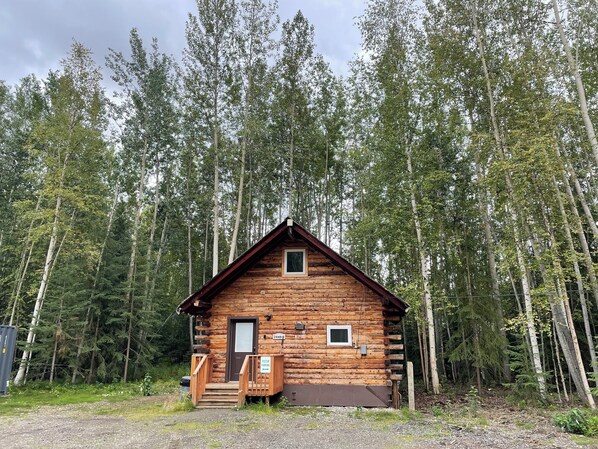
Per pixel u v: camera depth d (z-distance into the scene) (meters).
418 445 7.80
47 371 19.62
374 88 19.52
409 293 16.92
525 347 14.41
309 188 30.42
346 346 12.73
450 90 17.38
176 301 29.69
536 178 12.53
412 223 17.97
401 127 18.22
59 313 18.84
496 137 14.92
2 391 15.09
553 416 10.69
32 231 19.39
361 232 20.86
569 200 13.43
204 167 27.06
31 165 26.25
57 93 21.69
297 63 23.66
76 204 19.70
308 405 12.35
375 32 19.28
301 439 8.25
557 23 14.36
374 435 8.66
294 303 13.34
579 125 15.80
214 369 13.15
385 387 12.22
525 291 13.74
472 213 18.83
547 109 13.02
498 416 11.31
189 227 28.75
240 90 22.72
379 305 12.91
